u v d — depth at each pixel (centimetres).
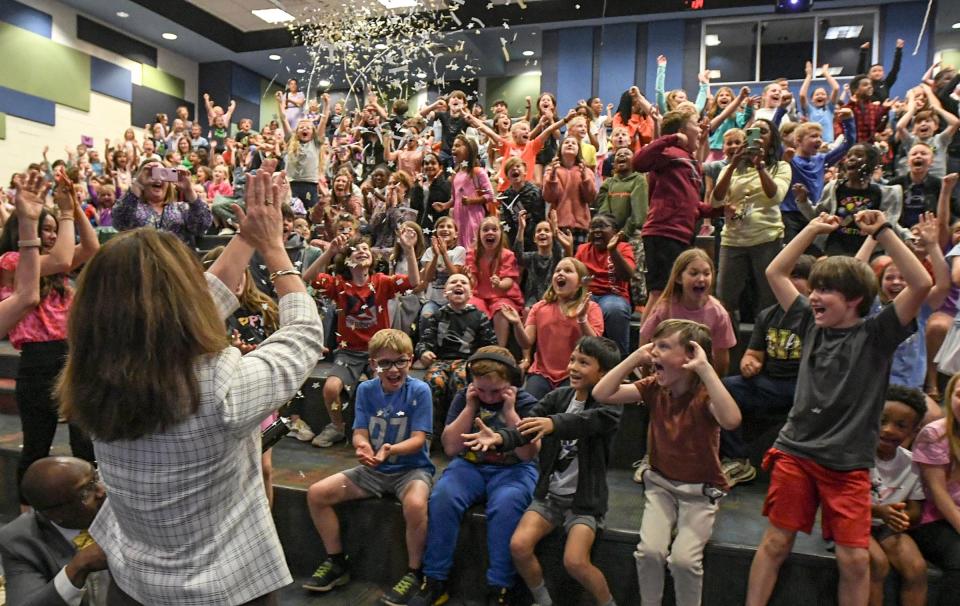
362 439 246
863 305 200
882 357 196
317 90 940
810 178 389
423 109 605
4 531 164
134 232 105
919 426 234
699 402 214
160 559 107
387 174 511
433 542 229
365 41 535
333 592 238
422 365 325
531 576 217
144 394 97
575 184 420
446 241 412
